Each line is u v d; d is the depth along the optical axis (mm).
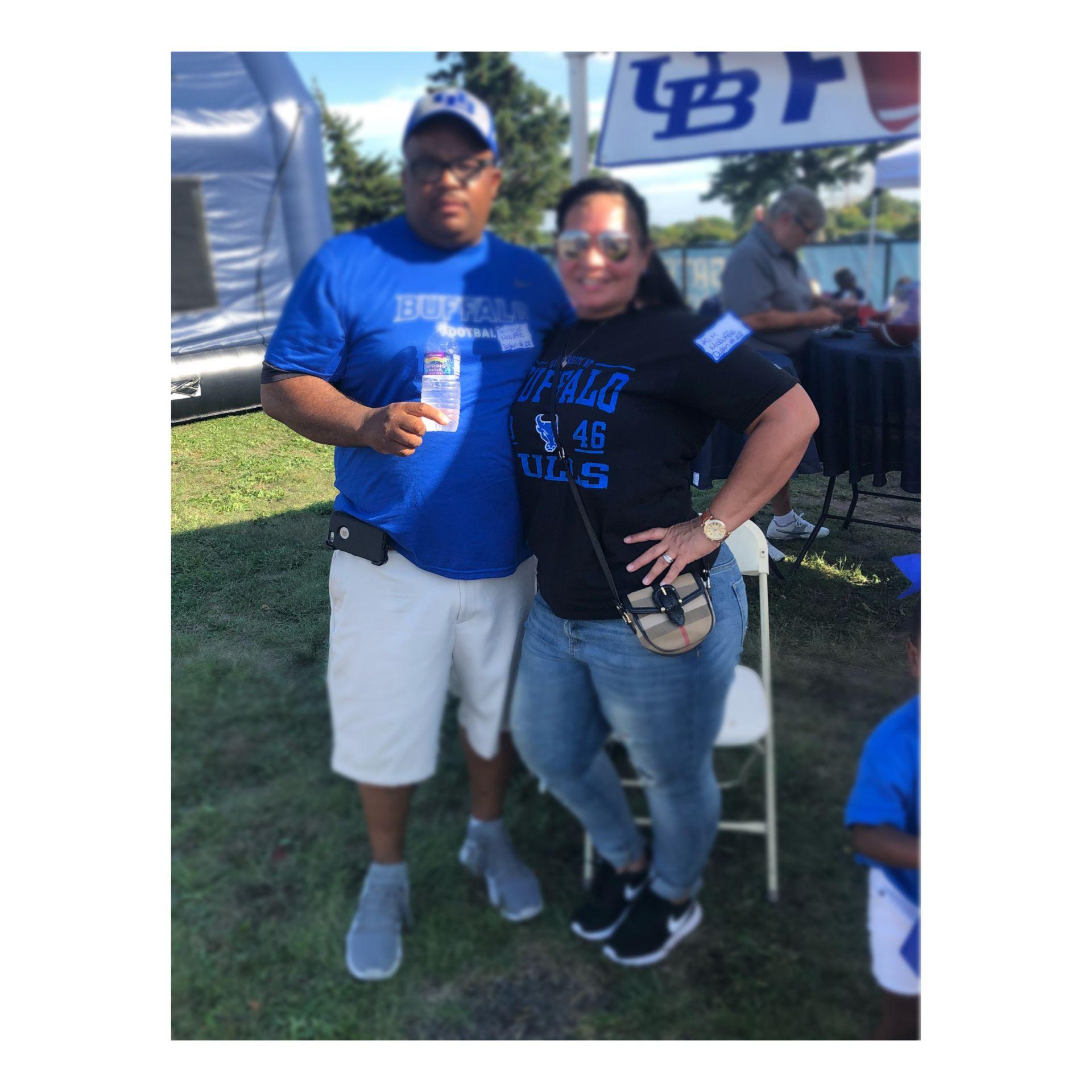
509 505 1628
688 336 1381
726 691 1616
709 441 1703
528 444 1505
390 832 1880
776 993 1812
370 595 1729
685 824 1747
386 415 1479
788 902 1887
